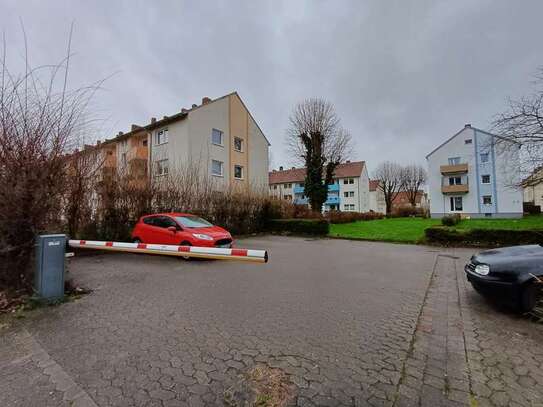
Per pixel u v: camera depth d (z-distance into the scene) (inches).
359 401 88.7
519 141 489.7
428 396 91.9
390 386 96.5
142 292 199.8
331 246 476.7
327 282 231.0
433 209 1358.3
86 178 334.3
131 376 100.6
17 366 107.0
